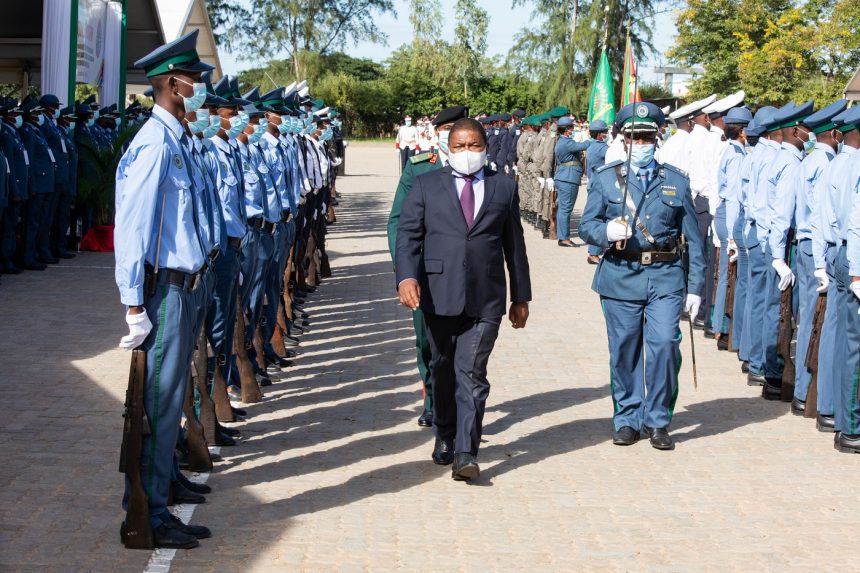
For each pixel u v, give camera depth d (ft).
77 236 53.78
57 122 49.88
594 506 19.34
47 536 17.02
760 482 21.03
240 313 25.91
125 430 16.46
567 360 31.96
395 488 20.02
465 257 20.26
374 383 28.50
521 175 78.59
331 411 25.52
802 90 90.02
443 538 17.52
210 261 18.51
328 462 21.52
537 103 207.31
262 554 16.60
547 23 187.11
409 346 33.47
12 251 44.91
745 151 32.48
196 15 87.10
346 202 89.76
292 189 31.94
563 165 62.39
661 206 23.17
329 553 16.72
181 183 16.55
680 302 23.22
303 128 37.27
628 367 23.58
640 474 21.35
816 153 25.77
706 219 36.91
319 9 239.09
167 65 16.57
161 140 16.26
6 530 17.22
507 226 21.06
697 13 107.76
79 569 15.78
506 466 21.67
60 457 21.04
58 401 25.32
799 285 26.50
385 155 175.83
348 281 47.37
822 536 18.10
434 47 257.34
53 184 46.47
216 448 22.21
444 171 20.76
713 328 35.88
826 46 92.73
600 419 25.49
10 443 21.89
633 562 16.74
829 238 24.07
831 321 24.63
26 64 93.15
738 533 18.15
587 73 180.55
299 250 41.37
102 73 63.16
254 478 20.38
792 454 23.03
